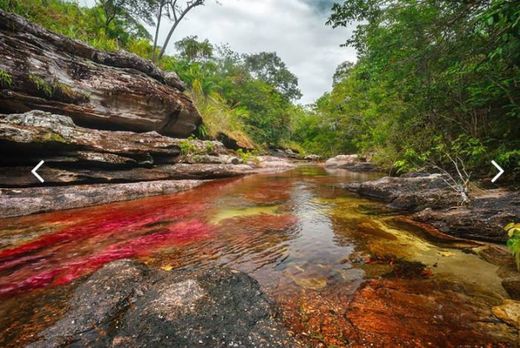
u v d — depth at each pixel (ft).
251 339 6.26
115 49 44.57
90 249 12.97
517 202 14.61
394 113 36.40
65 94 27.91
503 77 18.38
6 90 23.48
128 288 8.23
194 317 6.76
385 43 22.98
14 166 21.30
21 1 35.47
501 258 11.17
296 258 11.95
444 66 22.54
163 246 13.51
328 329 6.98
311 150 132.57
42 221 17.30
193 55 87.20
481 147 20.10
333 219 18.52
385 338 6.66
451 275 9.95
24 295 8.80
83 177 24.94
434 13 19.45
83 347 6.04
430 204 18.89
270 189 31.86
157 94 38.96
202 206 22.36
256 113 110.32
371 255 12.13
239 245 13.69
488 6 15.94
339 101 93.04
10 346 6.29
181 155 39.65
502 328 6.91
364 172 53.78
